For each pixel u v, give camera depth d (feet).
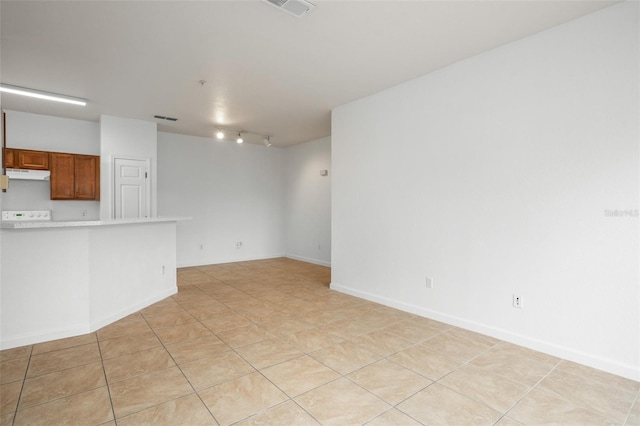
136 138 17.70
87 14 8.16
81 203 17.37
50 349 9.18
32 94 13.17
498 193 9.95
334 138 15.71
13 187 15.70
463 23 8.63
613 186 7.95
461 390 7.17
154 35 9.19
